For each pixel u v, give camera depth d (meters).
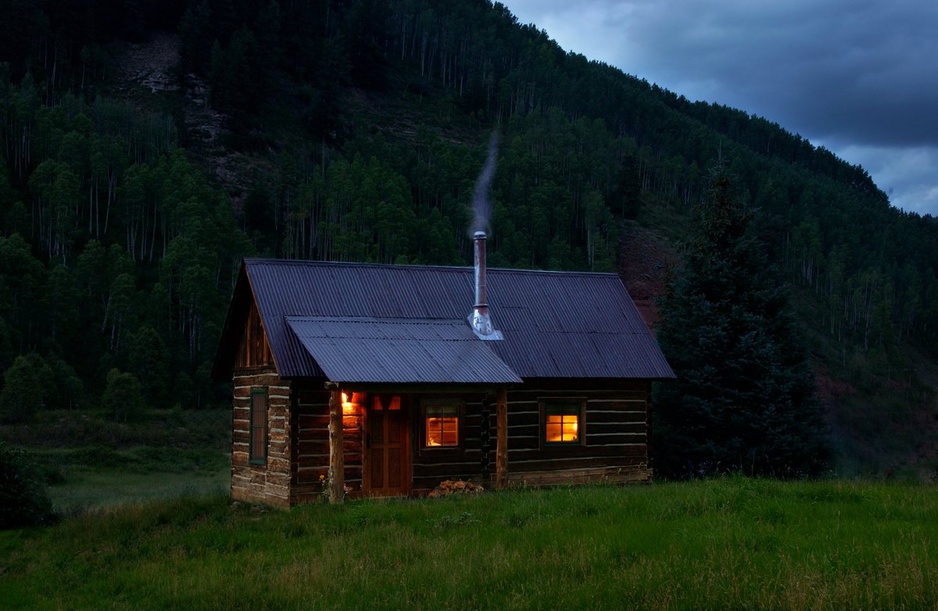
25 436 48.34
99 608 11.99
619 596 9.48
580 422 23.97
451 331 23.12
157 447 50.09
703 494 15.04
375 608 10.15
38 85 138.75
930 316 157.50
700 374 27.95
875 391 103.50
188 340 86.25
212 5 174.00
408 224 112.88
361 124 164.38
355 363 19.78
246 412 23.64
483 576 10.81
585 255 133.25
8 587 14.16
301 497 20.42
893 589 8.77
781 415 27.75
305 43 191.50
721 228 30.53
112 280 86.88
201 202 104.12
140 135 125.19
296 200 121.31
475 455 22.23
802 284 155.88
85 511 22.16
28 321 77.81
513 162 148.12
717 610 8.87
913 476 29.30
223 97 148.12
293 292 22.50
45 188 97.38
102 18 165.12
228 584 11.89
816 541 11.38
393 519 15.18
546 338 24.19
